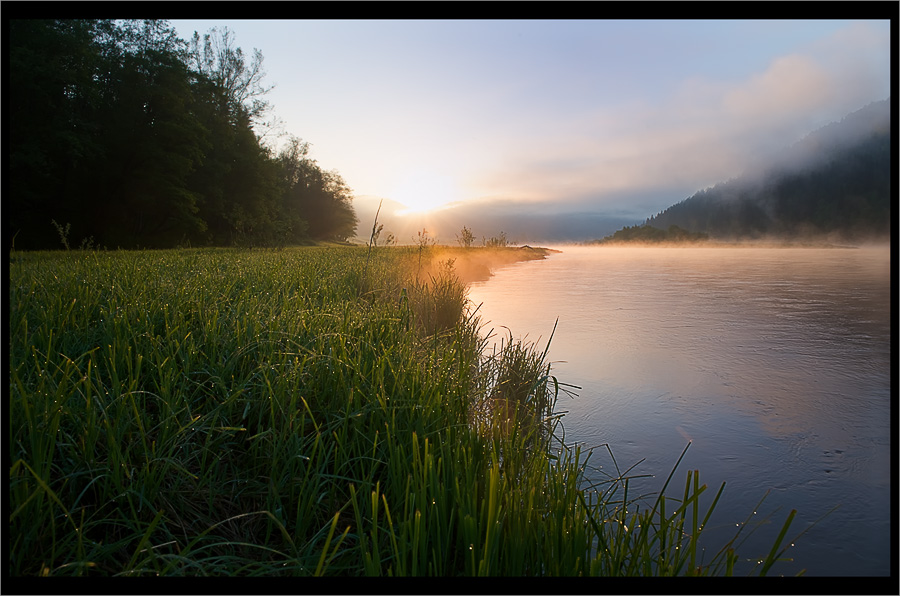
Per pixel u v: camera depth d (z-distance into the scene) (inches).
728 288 482.3
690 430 136.2
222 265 307.1
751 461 117.6
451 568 70.6
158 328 132.4
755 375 185.8
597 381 180.4
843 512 95.9
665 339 250.4
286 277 244.8
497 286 528.1
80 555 60.1
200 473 83.2
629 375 187.6
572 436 133.0
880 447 123.6
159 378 105.1
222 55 1469.0
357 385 103.9
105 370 107.4
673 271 761.0
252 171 1450.5
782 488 105.6
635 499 101.0
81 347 116.0
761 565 80.1
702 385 174.9
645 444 127.8
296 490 83.7
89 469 74.2
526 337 255.8
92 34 1032.8
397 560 62.5
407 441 93.1
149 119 1144.8
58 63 935.7
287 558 70.7
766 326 281.0
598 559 64.7
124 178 1138.7
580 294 446.0
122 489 73.0
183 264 292.0
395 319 152.4
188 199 1169.4
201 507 79.5
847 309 340.2
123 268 235.8
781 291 450.3
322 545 74.6
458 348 144.7
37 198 995.3
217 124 1384.1
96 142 1056.8
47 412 76.4
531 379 160.7
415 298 226.5
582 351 225.6
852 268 749.3
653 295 431.2
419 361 129.2
